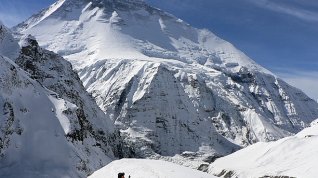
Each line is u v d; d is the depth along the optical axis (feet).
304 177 556.92
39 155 462.60
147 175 241.76
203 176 246.88
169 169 249.14
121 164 263.29
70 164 471.62
